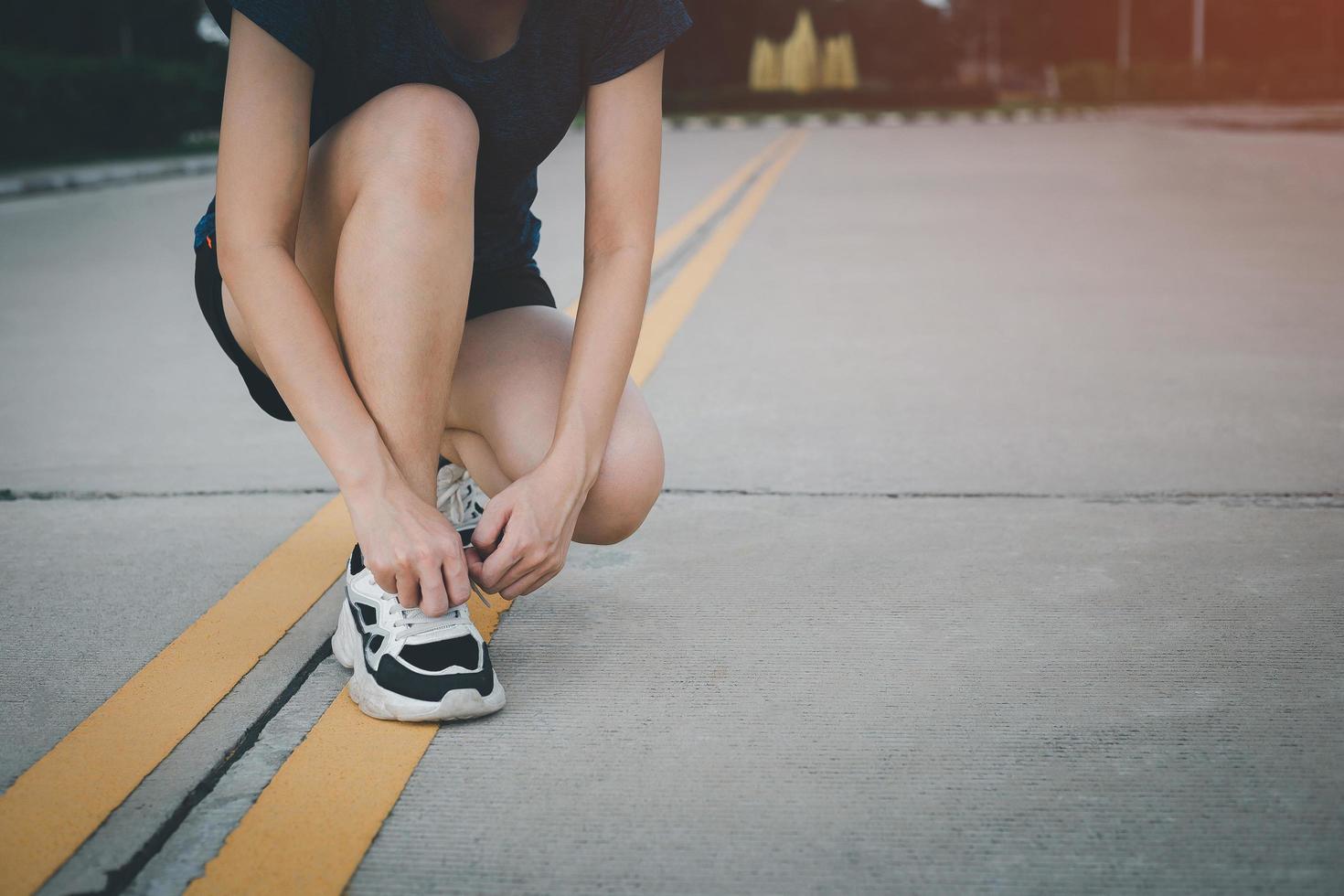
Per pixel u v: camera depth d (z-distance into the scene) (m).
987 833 1.28
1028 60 74.50
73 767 1.42
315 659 1.71
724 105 33.56
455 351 1.43
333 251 1.46
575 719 1.52
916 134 19.69
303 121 1.36
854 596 1.90
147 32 25.94
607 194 1.53
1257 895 1.17
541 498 1.41
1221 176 9.87
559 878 1.21
